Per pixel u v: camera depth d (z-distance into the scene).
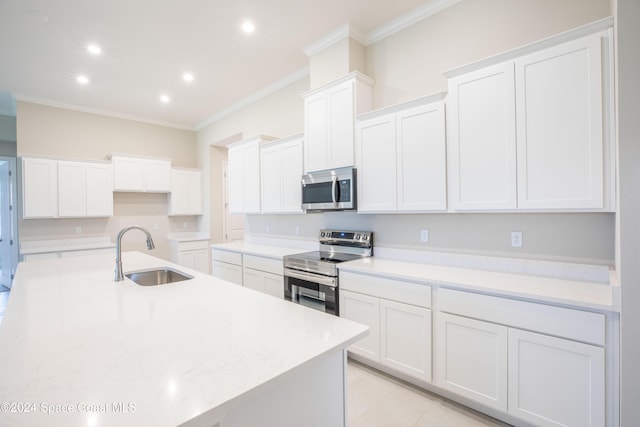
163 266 2.58
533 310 1.64
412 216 2.74
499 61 1.96
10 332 1.19
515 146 1.90
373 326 2.36
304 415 1.06
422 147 2.35
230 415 0.86
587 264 1.93
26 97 4.37
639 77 1.38
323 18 2.78
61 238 4.71
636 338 1.36
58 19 2.70
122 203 5.30
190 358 0.98
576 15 1.97
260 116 4.46
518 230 2.19
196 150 6.16
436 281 2.00
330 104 2.98
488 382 1.81
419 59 2.70
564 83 1.73
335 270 2.61
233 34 3.00
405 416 1.96
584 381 1.50
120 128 5.28
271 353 1.01
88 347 1.06
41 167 4.26
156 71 3.72
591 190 1.66
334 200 2.84
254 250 3.72
